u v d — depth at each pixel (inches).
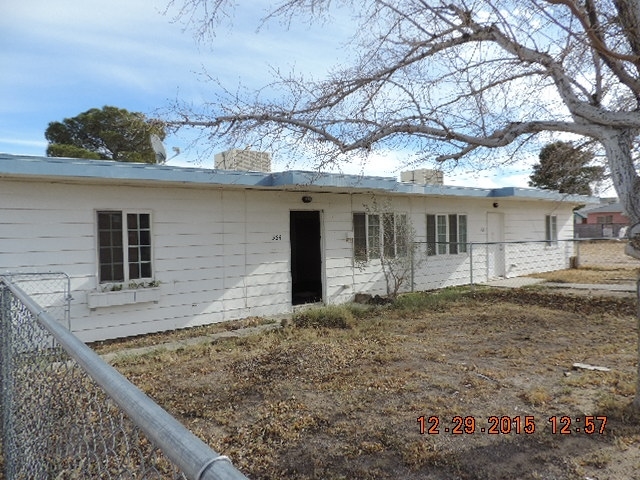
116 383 47.9
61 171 251.9
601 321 307.0
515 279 587.2
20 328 105.6
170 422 37.6
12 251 262.5
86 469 65.3
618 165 148.7
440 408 160.7
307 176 316.8
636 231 145.9
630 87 147.9
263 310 371.9
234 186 339.0
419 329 295.6
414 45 168.6
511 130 164.7
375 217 457.7
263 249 373.4
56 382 77.4
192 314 333.4
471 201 563.5
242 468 126.9
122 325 301.7
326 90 178.1
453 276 537.0
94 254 290.8
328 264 419.5
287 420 156.7
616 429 139.6
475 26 159.5
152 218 316.5
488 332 281.3
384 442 138.2
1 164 235.0
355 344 255.6
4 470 122.6
